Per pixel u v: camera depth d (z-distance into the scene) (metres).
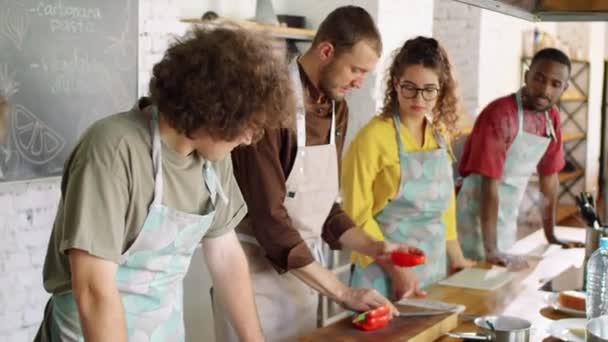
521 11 3.02
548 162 3.55
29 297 3.12
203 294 3.77
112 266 1.57
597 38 7.43
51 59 3.05
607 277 2.19
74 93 3.15
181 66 1.48
